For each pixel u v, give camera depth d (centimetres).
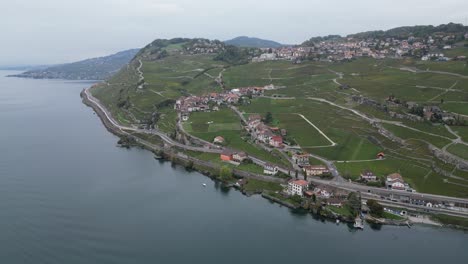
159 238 14325
